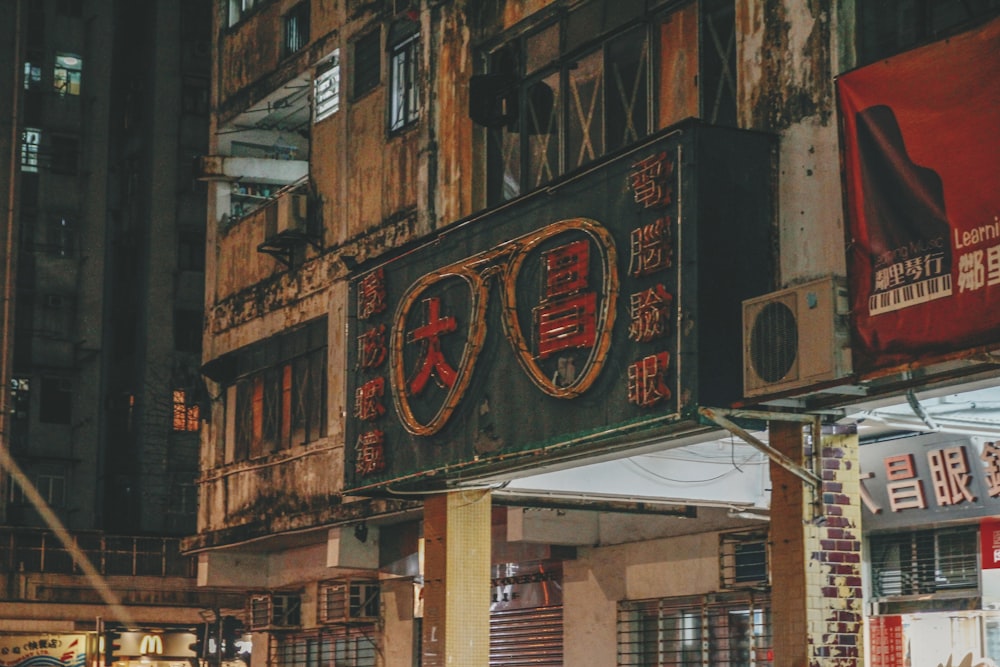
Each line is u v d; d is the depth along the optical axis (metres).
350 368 17.45
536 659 20.17
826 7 12.67
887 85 11.20
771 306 11.95
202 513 25.39
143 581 34.62
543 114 16.61
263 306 23.77
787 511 12.28
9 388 39.78
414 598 22.20
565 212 14.11
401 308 16.45
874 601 15.66
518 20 17.05
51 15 43.72
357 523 20.56
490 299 15.07
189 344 41.81
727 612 17.11
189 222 42.19
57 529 34.88
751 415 12.20
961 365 10.99
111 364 42.91
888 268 11.05
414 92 19.92
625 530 18.61
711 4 14.33
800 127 12.73
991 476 13.88
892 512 15.05
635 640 18.41
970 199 10.45
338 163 21.73
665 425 12.59
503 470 15.09
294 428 22.59
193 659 34.34
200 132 42.72
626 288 13.16
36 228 42.69
